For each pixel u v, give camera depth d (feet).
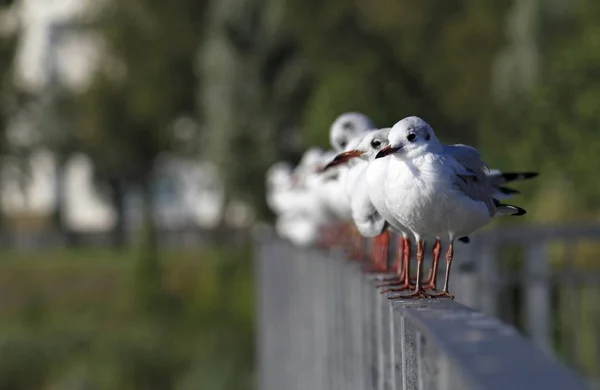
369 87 67.62
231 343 115.75
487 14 144.05
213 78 160.04
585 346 60.39
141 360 116.37
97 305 150.41
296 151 157.89
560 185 72.90
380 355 27.40
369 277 30.45
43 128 213.87
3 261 182.60
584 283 56.18
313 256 48.93
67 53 242.99
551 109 69.62
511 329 16.88
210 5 181.78
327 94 69.15
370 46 150.00
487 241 53.21
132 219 241.96
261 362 91.15
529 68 102.17
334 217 45.19
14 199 252.01
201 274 137.28
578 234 53.21
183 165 232.73
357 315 33.14
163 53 189.16
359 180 31.40
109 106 205.05
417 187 25.38
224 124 158.51
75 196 258.37
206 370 110.93
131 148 209.87
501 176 31.91
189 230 220.84
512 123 100.73
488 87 134.72
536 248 54.44
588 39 70.49
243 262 126.82
